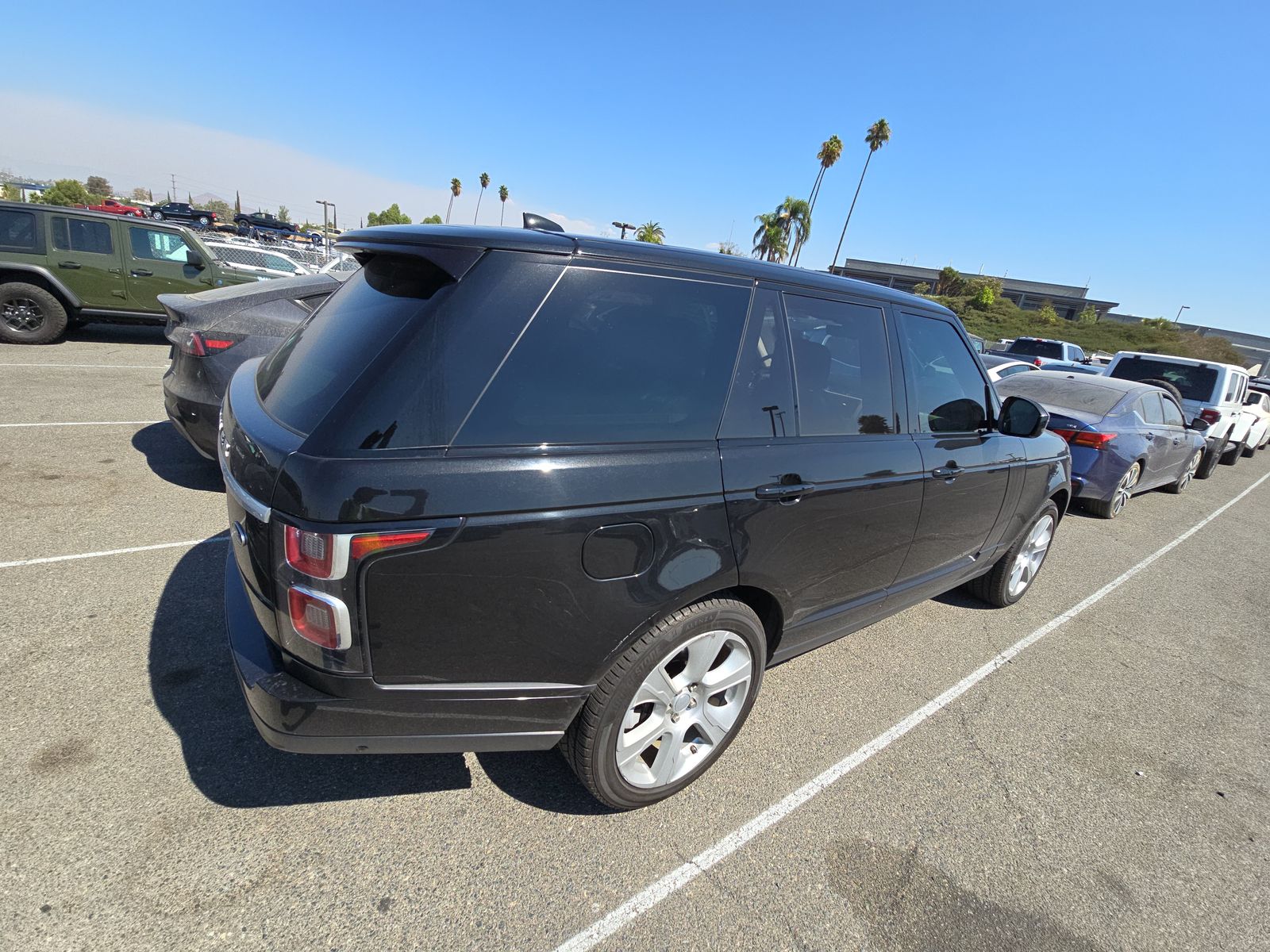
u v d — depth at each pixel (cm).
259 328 450
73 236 874
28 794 209
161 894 183
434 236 192
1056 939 205
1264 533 774
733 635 233
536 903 195
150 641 292
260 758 235
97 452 519
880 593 302
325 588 165
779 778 261
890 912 207
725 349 224
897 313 298
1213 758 312
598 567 189
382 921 183
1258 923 221
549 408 186
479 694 187
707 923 195
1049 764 292
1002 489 357
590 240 203
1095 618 460
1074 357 2084
